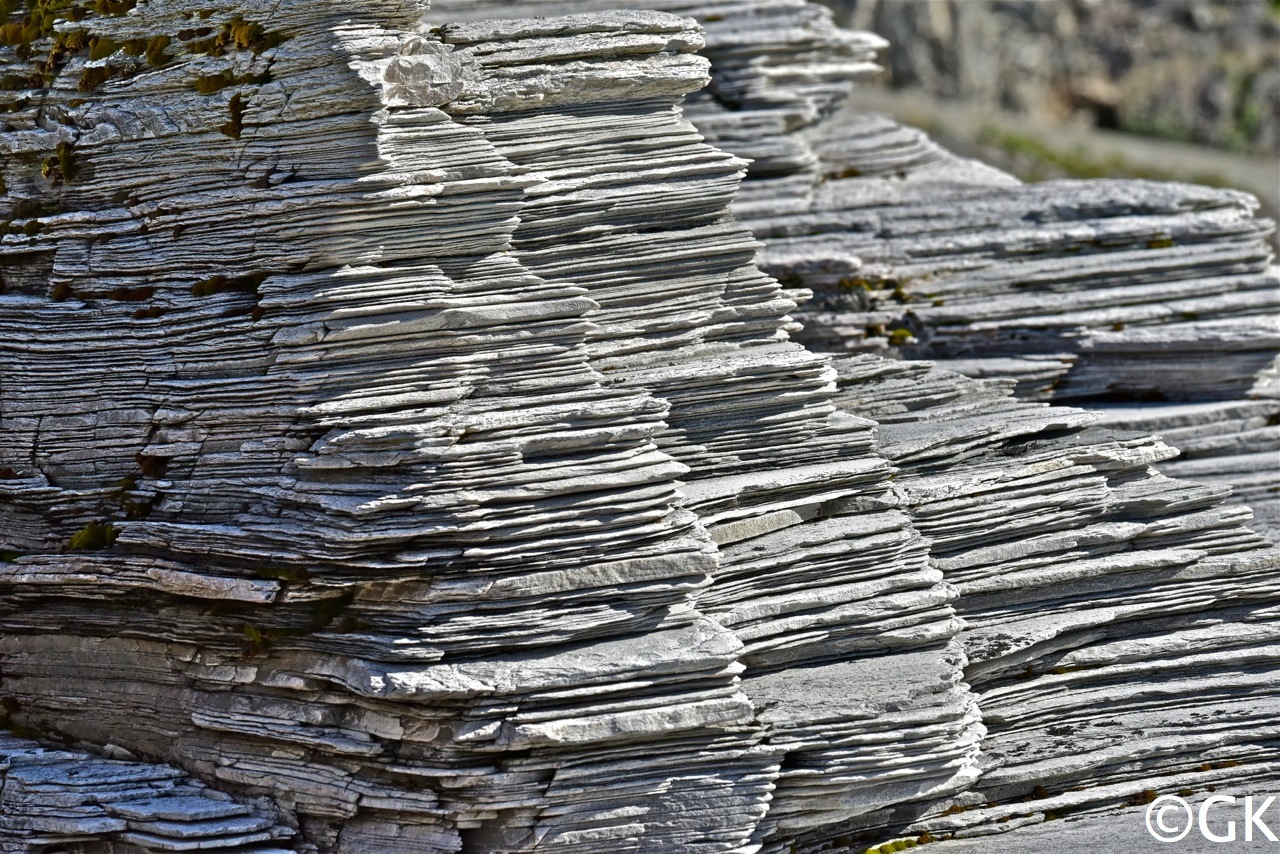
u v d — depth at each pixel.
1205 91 40.81
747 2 17.09
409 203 9.96
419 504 9.59
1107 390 14.95
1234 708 11.73
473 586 9.64
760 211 15.69
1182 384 14.88
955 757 10.31
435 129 10.09
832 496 11.17
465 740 9.40
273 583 9.94
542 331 10.22
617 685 9.52
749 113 16.16
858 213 15.81
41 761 10.68
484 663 9.55
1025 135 36.28
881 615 10.70
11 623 11.15
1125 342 14.61
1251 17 42.41
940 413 12.96
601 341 10.98
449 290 10.09
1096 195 15.94
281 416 10.03
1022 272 15.12
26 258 10.99
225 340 10.27
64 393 10.81
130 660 10.77
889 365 13.62
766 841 10.32
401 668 9.53
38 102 10.95
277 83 9.97
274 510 10.09
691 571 9.91
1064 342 14.76
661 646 9.73
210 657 10.41
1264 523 13.33
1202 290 15.18
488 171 10.18
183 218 10.38
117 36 10.59
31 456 10.93
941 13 38.97
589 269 10.95
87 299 10.83
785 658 10.59
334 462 9.77
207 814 10.01
